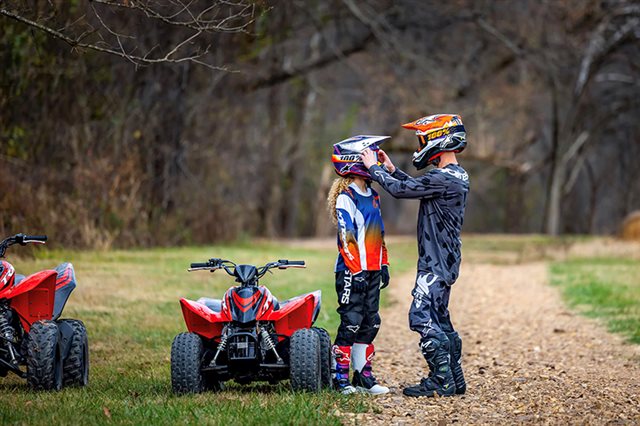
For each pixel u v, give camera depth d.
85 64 35.53
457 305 26.27
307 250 48.22
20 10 18.47
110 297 23.55
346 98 89.62
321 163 87.88
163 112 43.69
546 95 95.06
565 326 21.95
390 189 13.04
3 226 31.38
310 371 12.52
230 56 47.25
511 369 16.16
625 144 121.06
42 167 35.75
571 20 70.50
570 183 108.19
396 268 38.38
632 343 19.14
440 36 71.62
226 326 12.67
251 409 11.50
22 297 13.02
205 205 49.44
